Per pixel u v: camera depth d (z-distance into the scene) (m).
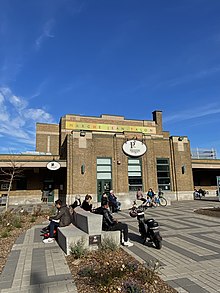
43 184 29.59
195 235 8.50
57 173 30.03
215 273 4.89
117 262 5.43
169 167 28.11
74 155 24.83
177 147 28.48
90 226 6.66
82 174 24.61
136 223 11.39
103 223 7.20
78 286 4.33
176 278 4.62
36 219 13.30
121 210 18.14
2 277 4.92
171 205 20.84
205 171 38.31
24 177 29.23
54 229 8.25
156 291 4.03
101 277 4.33
